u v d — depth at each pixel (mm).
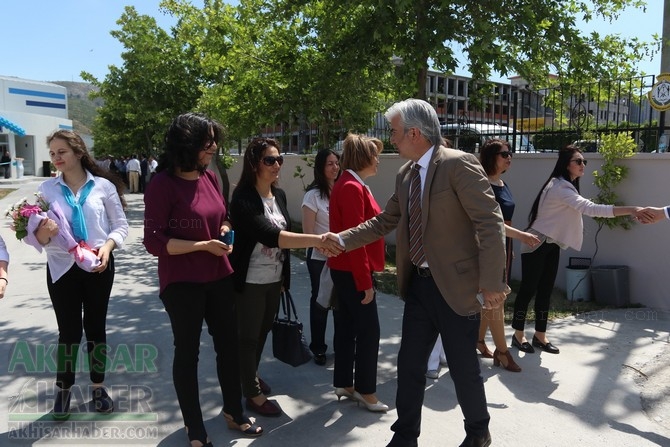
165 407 3742
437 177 2799
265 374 4371
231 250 3182
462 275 2816
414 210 2943
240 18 9250
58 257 3357
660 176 5789
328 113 9297
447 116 9461
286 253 3713
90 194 3494
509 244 4414
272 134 10461
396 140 2951
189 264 3045
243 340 3555
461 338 2865
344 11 7691
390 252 9539
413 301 3029
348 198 3516
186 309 3059
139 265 8906
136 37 17125
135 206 18188
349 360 3795
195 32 10227
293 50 8742
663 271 5848
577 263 6590
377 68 8383
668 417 3590
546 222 4566
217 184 3309
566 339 5039
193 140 3000
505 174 7438
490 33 6746
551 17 7270
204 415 3643
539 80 8539
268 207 3570
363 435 3379
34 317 5781
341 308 3725
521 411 3666
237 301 3516
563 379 4184
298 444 3271
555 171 4672
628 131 6418
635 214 4168
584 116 7211
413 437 3025
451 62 7371
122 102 20781
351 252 3420
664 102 6176
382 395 3965
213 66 9742
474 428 2918
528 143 7664
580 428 3443
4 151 33125
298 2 7973
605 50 7883
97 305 3545
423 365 3021
